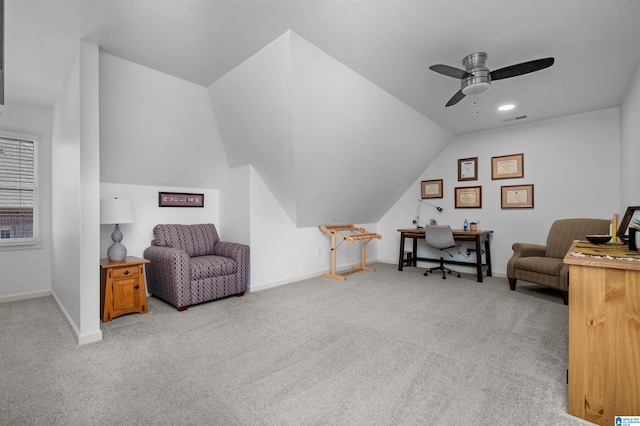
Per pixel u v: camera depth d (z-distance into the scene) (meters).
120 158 3.32
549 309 3.14
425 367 1.96
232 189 4.19
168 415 1.50
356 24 2.21
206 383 1.78
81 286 2.32
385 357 2.10
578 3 1.96
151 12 2.03
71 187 2.60
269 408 1.55
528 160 4.50
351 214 5.32
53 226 3.48
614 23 2.16
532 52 2.58
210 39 2.39
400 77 3.07
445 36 2.36
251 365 1.99
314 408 1.55
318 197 4.27
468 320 2.82
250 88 2.99
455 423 1.44
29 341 2.35
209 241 3.95
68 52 2.49
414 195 5.70
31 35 2.25
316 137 3.36
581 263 1.46
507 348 2.24
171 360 2.05
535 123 4.45
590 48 2.50
